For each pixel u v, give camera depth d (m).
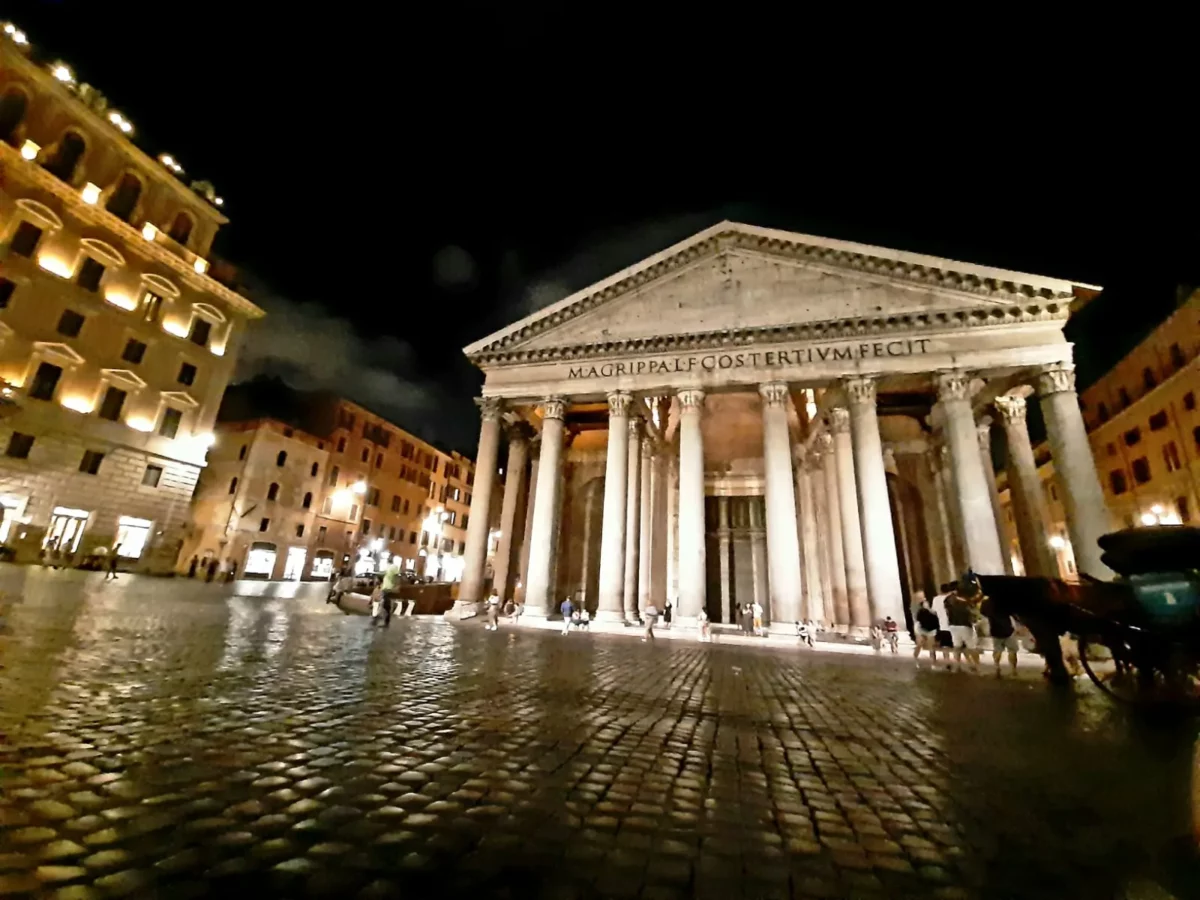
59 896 2.28
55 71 29.23
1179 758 5.44
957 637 15.01
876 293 23.02
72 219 29.47
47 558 26.97
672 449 34.19
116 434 30.39
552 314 26.48
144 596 18.58
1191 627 7.82
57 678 6.23
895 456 29.95
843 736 6.14
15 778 3.45
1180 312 29.36
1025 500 23.27
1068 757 5.45
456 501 67.69
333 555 49.56
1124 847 3.34
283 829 3.09
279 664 8.58
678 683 9.59
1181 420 29.41
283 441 45.25
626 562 26.94
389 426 57.72
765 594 33.19
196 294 34.91
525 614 23.55
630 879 2.75
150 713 5.21
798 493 32.59
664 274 25.80
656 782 4.25
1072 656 13.05
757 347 23.61
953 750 5.64
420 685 7.79
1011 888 2.82
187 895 2.37
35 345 27.73
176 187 34.38
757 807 3.84
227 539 41.19
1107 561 8.64
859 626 22.50
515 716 6.22
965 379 20.97
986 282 21.55
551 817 3.47
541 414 30.80
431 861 2.82
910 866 3.04
